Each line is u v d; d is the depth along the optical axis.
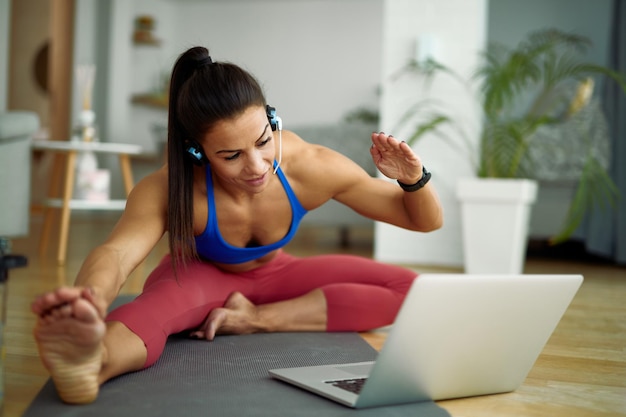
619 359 1.79
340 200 1.75
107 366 1.30
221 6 9.66
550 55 4.20
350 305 1.94
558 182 4.81
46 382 1.35
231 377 1.42
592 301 2.90
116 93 8.53
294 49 9.46
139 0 9.02
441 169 4.48
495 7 7.05
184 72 1.43
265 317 1.88
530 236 4.91
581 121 4.82
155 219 1.47
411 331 1.16
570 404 1.36
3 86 4.66
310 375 1.39
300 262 2.01
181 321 1.64
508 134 3.97
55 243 4.82
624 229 4.53
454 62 4.46
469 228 3.91
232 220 1.64
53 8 8.27
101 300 1.12
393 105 4.60
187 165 1.50
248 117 1.33
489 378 1.37
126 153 4.35
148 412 1.17
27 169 3.93
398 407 1.25
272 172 1.62
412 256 4.53
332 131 5.13
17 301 2.40
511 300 1.27
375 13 9.16
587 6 6.77
